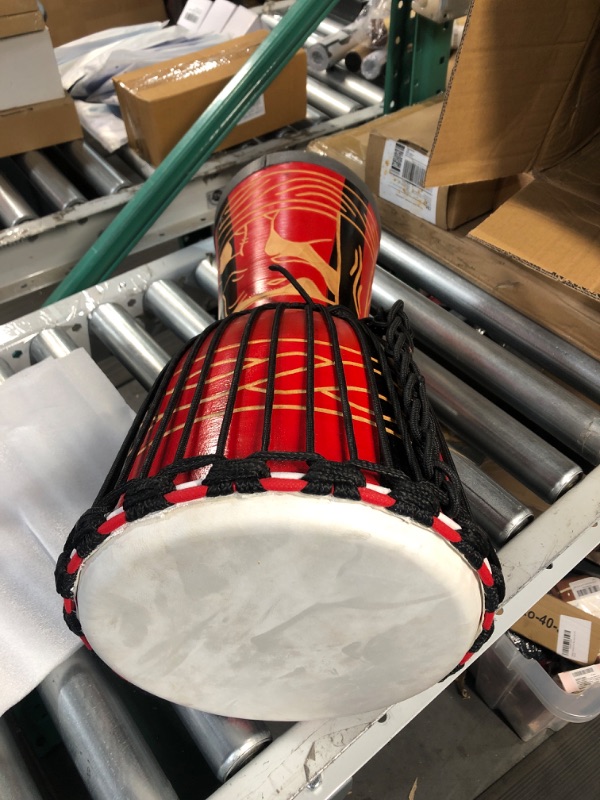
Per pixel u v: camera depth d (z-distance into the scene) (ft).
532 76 2.36
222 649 1.50
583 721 2.91
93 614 1.42
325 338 1.73
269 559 1.27
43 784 2.46
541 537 2.22
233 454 1.41
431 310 3.13
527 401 2.80
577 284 2.28
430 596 1.34
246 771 1.76
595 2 2.30
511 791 3.03
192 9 5.57
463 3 3.57
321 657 1.51
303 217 2.48
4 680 1.93
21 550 2.23
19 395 2.66
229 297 2.43
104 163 4.24
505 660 3.00
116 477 1.66
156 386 1.86
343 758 1.89
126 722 1.96
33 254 3.89
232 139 4.23
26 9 3.67
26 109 4.04
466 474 2.45
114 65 4.55
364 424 1.53
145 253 5.04
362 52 4.99
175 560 1.28
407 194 3.23
